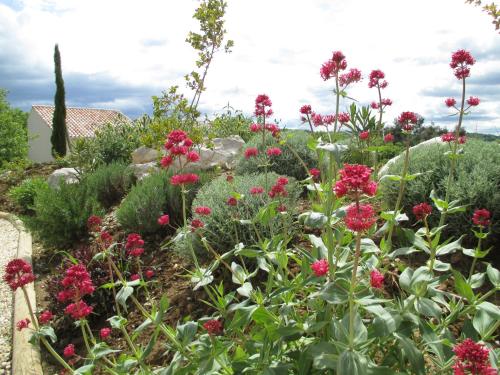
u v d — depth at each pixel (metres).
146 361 3.73
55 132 22.83
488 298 3.50
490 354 2.12
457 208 2.84
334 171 2.78
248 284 2.86
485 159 4.56
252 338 2.58
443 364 2.12
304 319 2.66
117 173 9.21
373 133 5.82
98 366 3.84
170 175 7.48
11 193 10.95
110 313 4.81
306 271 2.52
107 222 7.52
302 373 2.20
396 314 2.14
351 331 1.88
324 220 2.25
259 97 3.69
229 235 4.51
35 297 5.65
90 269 5.02
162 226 6.44
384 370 1.92
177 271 5.15
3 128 29.28
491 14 4.52
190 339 2.59
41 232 7.22
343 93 2.66
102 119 33.53
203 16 10.62
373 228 2.89
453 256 4.07
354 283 1.89
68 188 7.76
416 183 4.49
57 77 22.55
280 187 3.51
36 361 4.18
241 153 8.43
